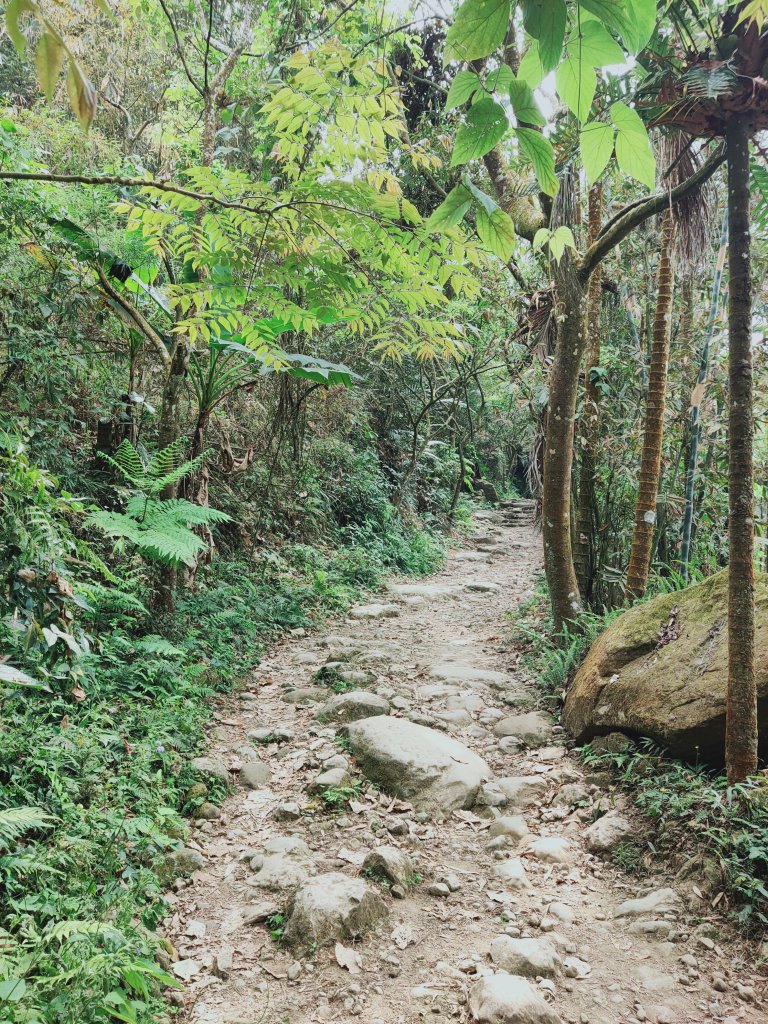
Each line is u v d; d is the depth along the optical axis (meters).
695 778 3.43
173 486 5.32
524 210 6.31
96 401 6.15
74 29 6.98
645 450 5.21
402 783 3.75
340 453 10.70
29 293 5.02
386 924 2.80
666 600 4.31
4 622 2.84
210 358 5.68
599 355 6.32
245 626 5.98
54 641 2.30
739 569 3.08
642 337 7.02
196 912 2.83
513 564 11.40
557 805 3.72
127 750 3.56
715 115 2.92
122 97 8.91
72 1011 1.92
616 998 2.44
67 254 4.68
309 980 2.48
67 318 5.31
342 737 4.24
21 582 2.32
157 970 2.18
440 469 13.93
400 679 5.54
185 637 5.19
